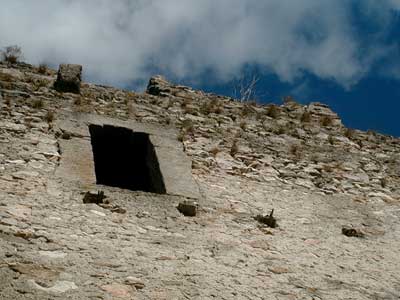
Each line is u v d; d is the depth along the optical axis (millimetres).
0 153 7055
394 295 5844
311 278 5855
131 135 8875
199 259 5742
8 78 9320
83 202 6445
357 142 10742
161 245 5883
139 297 4715
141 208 6672
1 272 4586
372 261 6672
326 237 7117
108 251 5449
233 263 5824
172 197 7184
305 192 8383
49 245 5270
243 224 6918
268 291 5348
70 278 4762
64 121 8484
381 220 8023
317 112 11633
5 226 5398
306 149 9820
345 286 5820
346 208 8172
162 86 10992
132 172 10055
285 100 11938
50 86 9562
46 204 6141
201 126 9570
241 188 7984
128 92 10273
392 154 10617
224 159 8695
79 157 7617
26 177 6664
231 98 11281
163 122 9398
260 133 9914
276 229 7008
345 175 9234
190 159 8398
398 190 9164
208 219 6828
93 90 9938
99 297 4566
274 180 8500
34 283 4559
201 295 4973
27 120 8172
